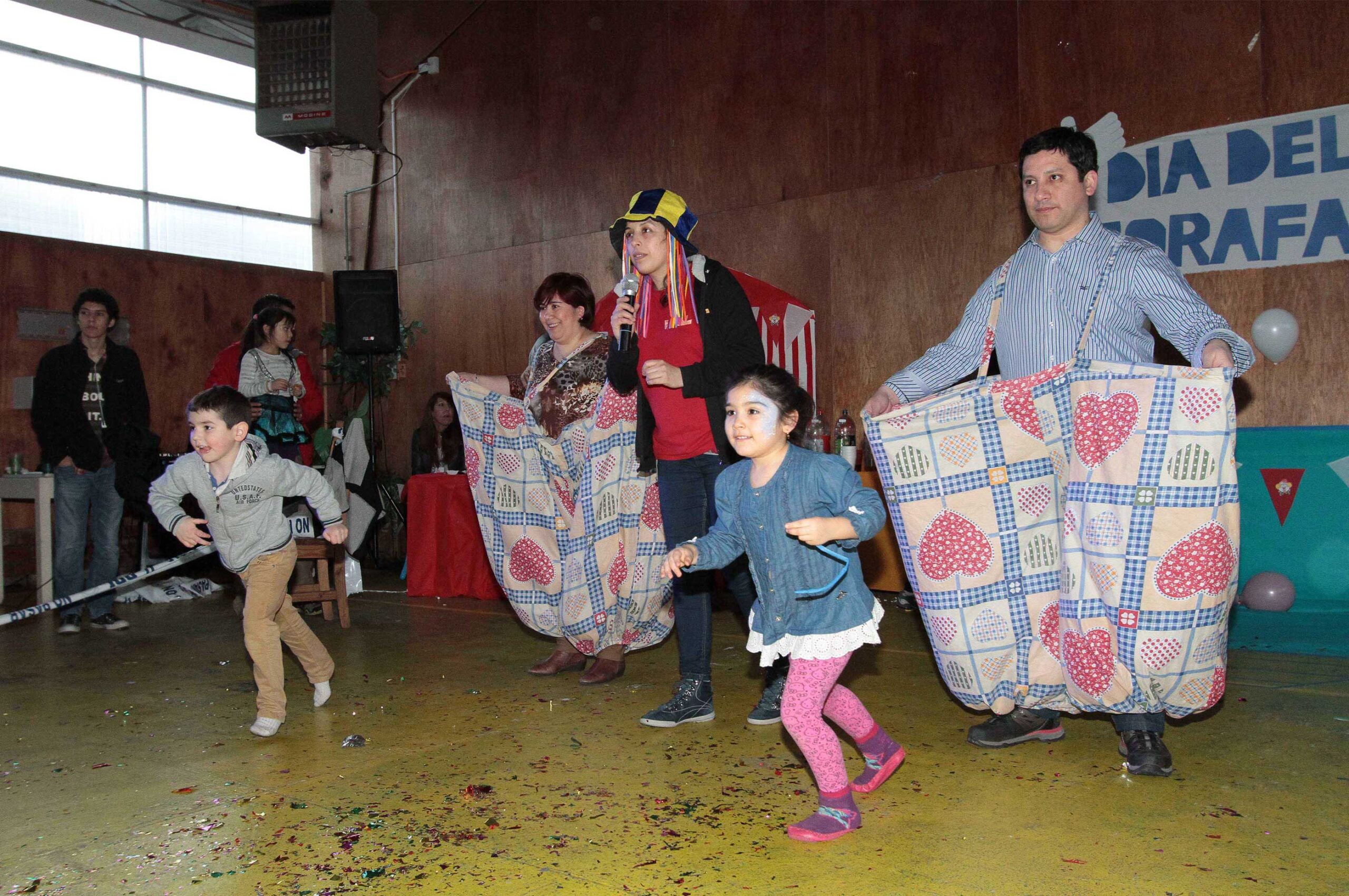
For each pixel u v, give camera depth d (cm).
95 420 549
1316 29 514
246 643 336
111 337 792
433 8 841
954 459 289
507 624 541
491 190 854
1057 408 280
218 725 347
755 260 705
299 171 955
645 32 757
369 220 933
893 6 644
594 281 790
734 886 208
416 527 649
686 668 341
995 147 608
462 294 876
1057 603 285
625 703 366
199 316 850
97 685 413
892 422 293
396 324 792
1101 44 574
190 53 870
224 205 891
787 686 237
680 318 333
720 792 267
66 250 771
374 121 827
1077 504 276
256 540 337
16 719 360
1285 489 527
